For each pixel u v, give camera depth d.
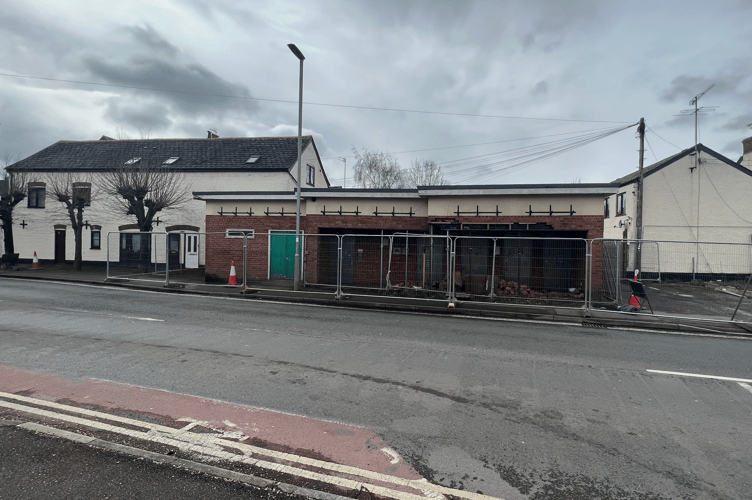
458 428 4.21
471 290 13.08
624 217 23.30
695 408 4.85
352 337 8.04
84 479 3.18
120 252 16.88
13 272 19.31
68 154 26.20
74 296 12.44
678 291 13.75
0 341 7.12
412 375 5.83
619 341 8.28
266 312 10.59
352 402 4.82
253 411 4.50
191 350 6.82
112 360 6.16
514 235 14.25
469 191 14.44
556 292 12.55
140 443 3.75
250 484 3.18
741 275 13.36
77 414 4.32
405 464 3.53
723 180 21.27
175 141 26.75
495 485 3.25
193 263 23.83
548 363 6.57
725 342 8.48
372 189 15.62
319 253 14.81
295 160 24.44
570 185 13.73
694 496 3.15
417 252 13.54
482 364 6.43
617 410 4.75
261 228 16.89
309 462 3.51
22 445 3.66
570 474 3.42
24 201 25.31
